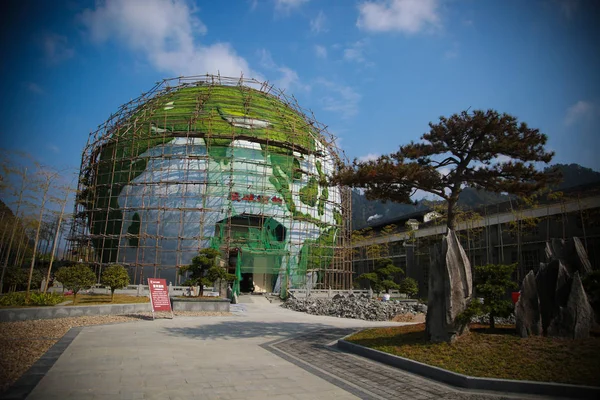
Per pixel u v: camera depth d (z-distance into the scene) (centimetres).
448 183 1802
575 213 3678
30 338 1591
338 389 1033
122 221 4131
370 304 2977
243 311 3117
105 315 2378
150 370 1157
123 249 4206
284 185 4459
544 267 1404
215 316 2686
